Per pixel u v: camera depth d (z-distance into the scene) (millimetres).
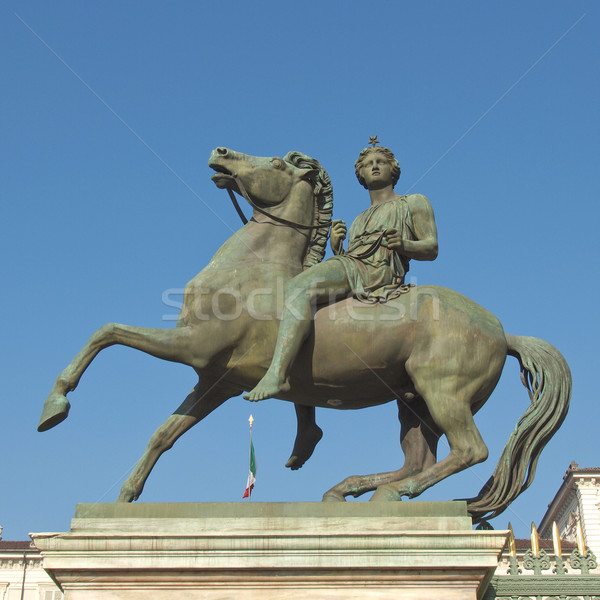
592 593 4668
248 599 3854
